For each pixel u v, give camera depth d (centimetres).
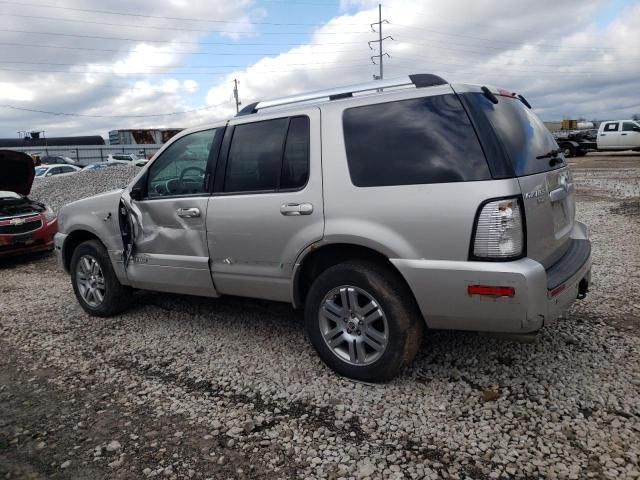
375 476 250
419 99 318
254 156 380
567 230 359
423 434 281
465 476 246
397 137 318
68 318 520
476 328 302
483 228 283
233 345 420
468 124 297
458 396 318
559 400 305
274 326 457
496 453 261
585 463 249
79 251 514
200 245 408
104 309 502
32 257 912
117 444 288
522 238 285
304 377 355
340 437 283
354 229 322
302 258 353
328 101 360
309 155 349
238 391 342
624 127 2616
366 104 335
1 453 285
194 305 530
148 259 448
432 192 298
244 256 383
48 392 357
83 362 406
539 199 304
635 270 555
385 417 300
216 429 298
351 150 332
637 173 1628
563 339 387
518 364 353
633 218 871
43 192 1783
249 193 377
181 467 265
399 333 318
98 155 4822
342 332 344
